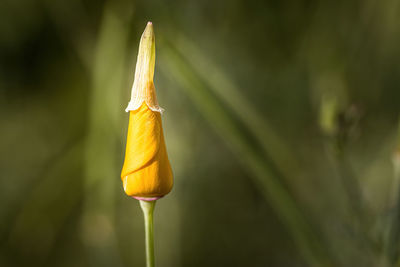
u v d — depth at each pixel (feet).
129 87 1.59
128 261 1.82
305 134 1.75
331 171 1.63
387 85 1.67
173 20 1.25
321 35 1.65
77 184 1.90
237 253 1.85
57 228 1.92
